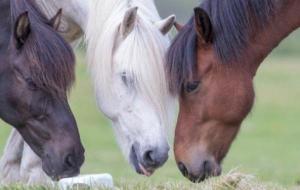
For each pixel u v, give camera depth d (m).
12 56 13.25
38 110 13.23
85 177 13.31
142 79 13.84
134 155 14.10
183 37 13.59
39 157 14.12
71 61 13.21
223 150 13.84
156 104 13.88
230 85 13.58
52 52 13.09
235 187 13.66
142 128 13.94
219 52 13.48
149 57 13.88
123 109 14.12
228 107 13.59
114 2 14.35
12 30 13.29
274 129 43.03
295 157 30.75
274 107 52.09
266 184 14.17
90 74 14.48
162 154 13.81
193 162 13.61
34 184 13.74
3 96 13.33
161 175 20.91
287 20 13.80
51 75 13.05
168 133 14.12
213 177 13.77
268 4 13.63
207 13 13.43
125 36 13.99
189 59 13.48
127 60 13.88
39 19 13.41
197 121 13.66
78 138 13.35
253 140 38.41
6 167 15.41
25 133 13.49
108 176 13.54
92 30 14.38
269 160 29.11
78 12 14.96
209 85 13.58
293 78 65.81
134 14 13.87
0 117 13.63
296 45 91.12
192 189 13.38
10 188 13.29
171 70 13.59
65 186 13.01
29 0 13.59
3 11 13.52
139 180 15.26
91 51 14.35
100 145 35.81
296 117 48.44
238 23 13.51
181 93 13.69
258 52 13.77
